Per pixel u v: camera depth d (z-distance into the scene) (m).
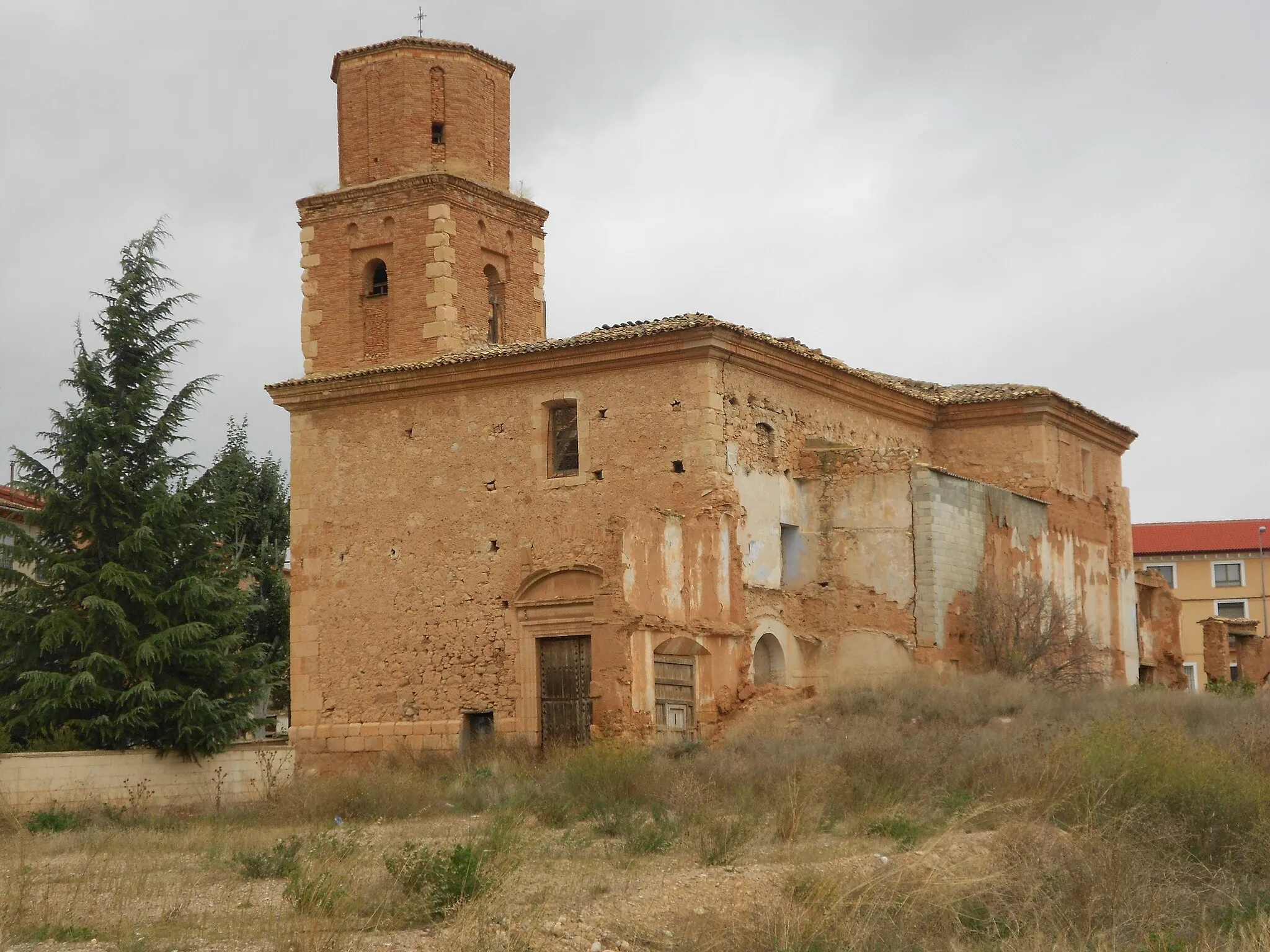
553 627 33.56
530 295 40.22
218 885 16.95
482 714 34.47
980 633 36.44
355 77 39.69
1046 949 14.30
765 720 31.42
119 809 27.67
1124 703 32.00
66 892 16.23
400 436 36.25
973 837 18.98
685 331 32.62
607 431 33.69
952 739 25.77
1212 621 54.12
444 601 35.06
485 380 35.12
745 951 14.08
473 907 14.45
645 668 29.80
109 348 32.91
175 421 33.28
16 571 32.28
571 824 21.89
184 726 30.36
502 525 34.62
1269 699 36.06
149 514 32.16
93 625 31.17
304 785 28.11
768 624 34.12
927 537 35.19
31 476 32.19
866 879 15.77
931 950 14.35
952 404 42.25
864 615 35.56
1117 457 47.53
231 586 33.81
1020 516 39.56
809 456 36.41
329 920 14.48
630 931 14.44
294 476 37.28
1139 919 15.73
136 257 33.38
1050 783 20.89
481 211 39.00
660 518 31.00
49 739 30.55
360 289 38.81
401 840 19.94
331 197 39.19
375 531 36.19
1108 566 45.62
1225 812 19.56
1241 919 15.92
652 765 24.70
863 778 22.81
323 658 36.31
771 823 20.48
